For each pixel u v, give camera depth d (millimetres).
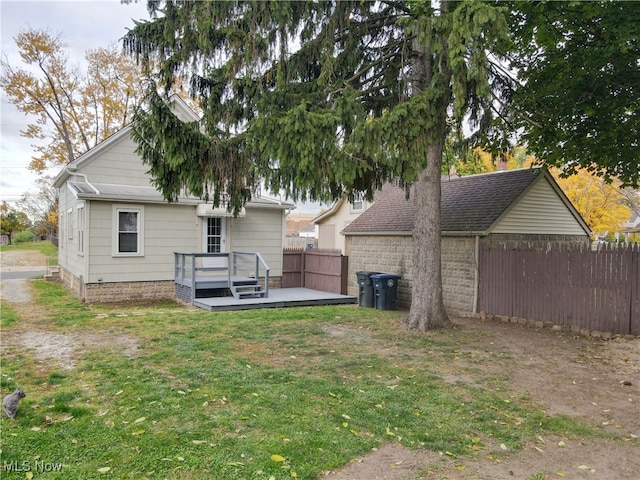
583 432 4055
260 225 15180
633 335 7969
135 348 6750
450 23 6055
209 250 14273
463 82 5988
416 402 4672
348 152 6516
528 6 7555
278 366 5895
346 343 7301
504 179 12375
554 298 9078
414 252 8781
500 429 4074
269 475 3113
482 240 10523
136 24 7102
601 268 8422
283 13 6566
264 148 6777
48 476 3016
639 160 10039
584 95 9125
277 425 3949
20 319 9234
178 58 7168
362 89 8562
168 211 13523
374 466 3330
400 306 12375
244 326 8602
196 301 11711
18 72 23203
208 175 7633
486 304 10367
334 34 7461
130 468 3150
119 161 13586
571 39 8602
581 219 12930
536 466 3426
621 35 7129
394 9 7844
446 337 7863
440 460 3461
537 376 5715
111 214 12562
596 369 6062
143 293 13117
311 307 11789
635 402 4828
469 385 5289
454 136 9906
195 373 5457
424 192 8570
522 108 9570
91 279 12305
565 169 11578
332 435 3797
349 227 14602
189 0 6641
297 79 7988
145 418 4023
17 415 4055
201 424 3926
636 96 8945
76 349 6664
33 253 34438
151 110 6973
